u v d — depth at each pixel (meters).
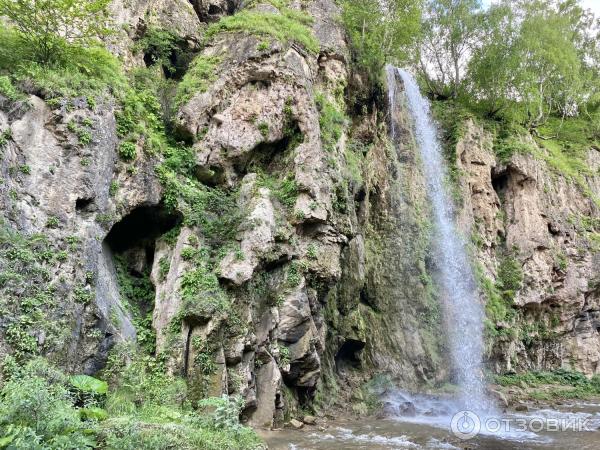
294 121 14.69
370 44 19.75
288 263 13.20
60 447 6.41
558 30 30.52
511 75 26.61
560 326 24.86
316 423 12.48
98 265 10.64
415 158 21.66
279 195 13.75
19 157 9.76
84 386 8.81
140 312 11.97
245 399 11.16
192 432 7.91
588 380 23.59
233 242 12.25
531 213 24.77
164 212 12.65
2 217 9.07
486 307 21.69
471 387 18.42
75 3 11.76
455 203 22.75
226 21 15.87
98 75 11.99
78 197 10.39
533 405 17.47
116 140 11.74
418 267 19.28
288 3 18.75
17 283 8.78
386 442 10.61
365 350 16.52
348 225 14.97
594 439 11.53
